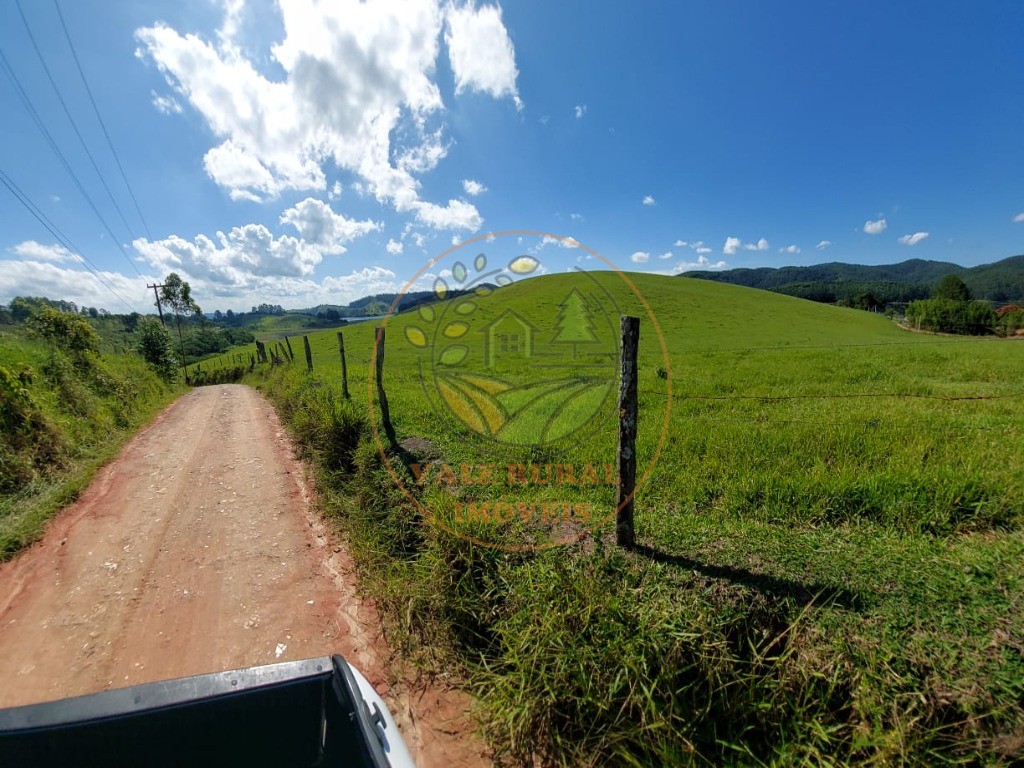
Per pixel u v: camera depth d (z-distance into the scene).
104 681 2.92
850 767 2.09
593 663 2.41
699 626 2.51
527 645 2.65
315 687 2.04
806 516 3.65
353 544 4.36
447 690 2.84
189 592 3.85
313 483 6.30
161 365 22.56
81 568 4.23
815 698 2.31
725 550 3.13
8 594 3.87
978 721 2.06
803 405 7.37
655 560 3.07
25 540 4.67
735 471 4.46
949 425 5.43
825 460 4.73
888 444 4.88
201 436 9.36
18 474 5.88
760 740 2.34
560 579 2.88
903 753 2.02
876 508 3.66
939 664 2.22
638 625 2.53
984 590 2.60
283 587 3.91
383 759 1.58
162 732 1.82
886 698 2.18
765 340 25.89
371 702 1.99
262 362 26.89
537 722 2.44
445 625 3.17
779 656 2.40
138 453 8.08
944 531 3.38
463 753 2.44
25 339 11.75
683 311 34.53
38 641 3.29
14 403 6.53
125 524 5.14
